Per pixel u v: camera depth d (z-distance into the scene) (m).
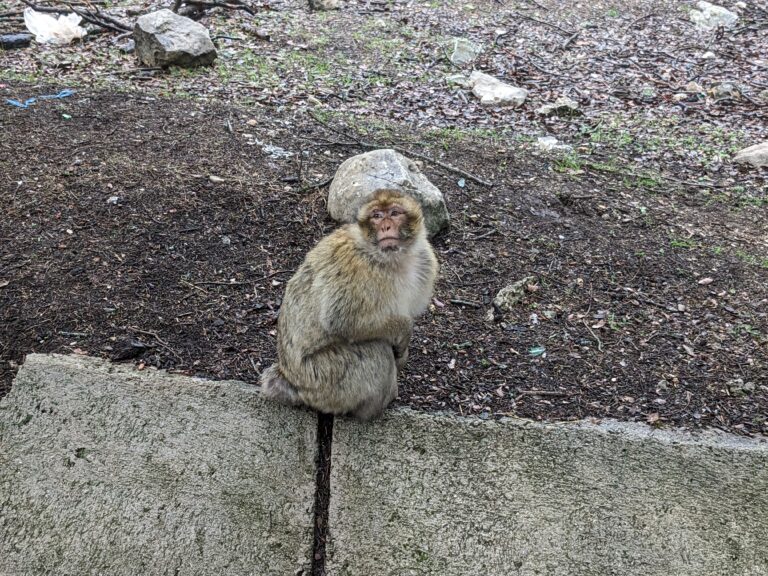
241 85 3.18
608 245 2.25
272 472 1.50
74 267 1.95
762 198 2.64
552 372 1.75
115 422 1.56
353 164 2.22
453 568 1.38
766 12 4.51
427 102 3.28
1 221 2.08
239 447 1.53
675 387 1.72
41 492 1.45
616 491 1.48
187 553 1.38
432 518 1.44
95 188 2.26
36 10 3.76
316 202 2.32
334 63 3.59
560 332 1.89
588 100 3.43
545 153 2.84
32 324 1.76
